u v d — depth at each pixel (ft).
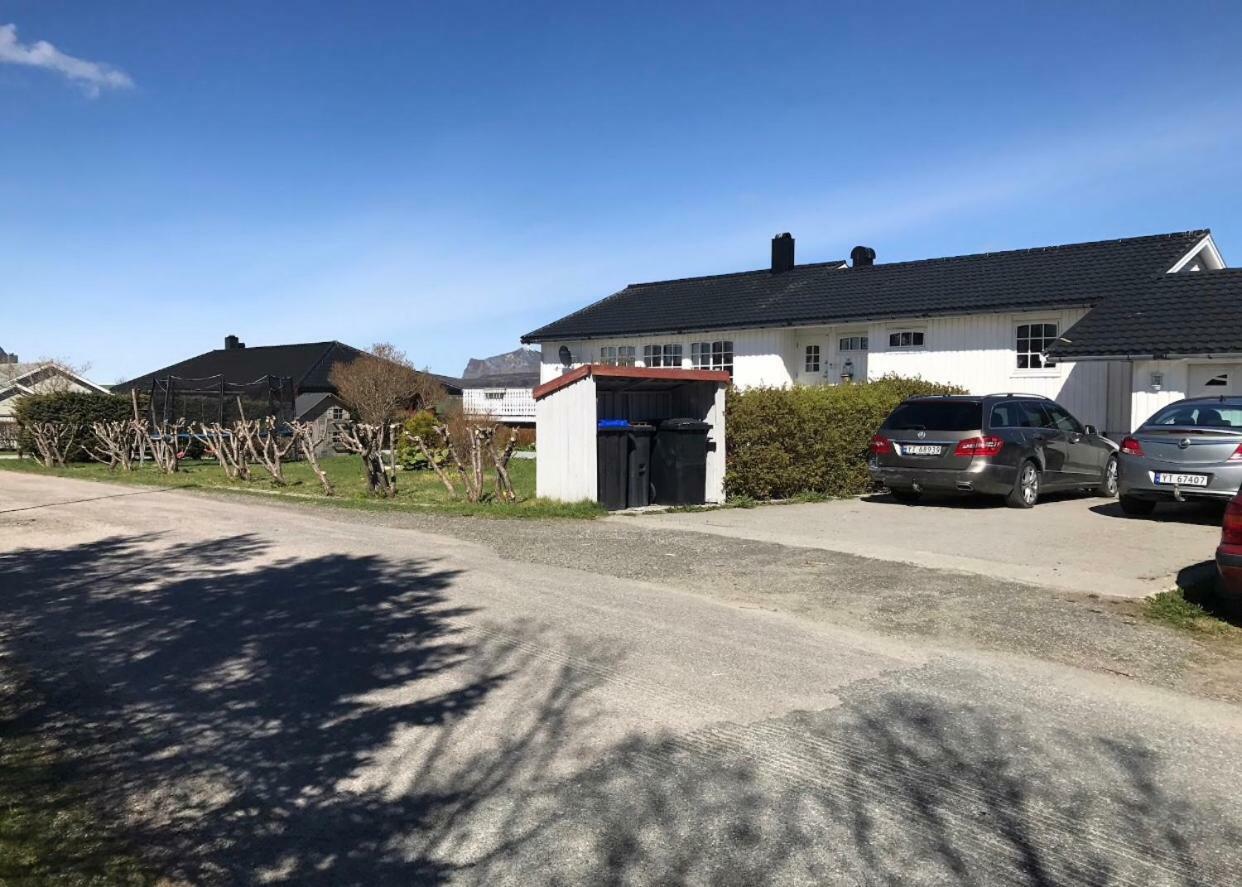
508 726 15.39
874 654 19.33
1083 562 29.25
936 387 57.82
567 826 12.06
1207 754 14.37
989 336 70.23
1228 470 35.73
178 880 11.00
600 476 41.63
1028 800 12.73
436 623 21.56
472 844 11.69
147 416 84.69
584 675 17.83
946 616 22.50
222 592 24.97
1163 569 28.17
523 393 112.06
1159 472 37.37
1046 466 44.11
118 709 16.47
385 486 50.03
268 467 59.00
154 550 31.53
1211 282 60.90
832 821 12.11
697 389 45.03
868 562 29.07
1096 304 64.23
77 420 83.25
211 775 13.79
